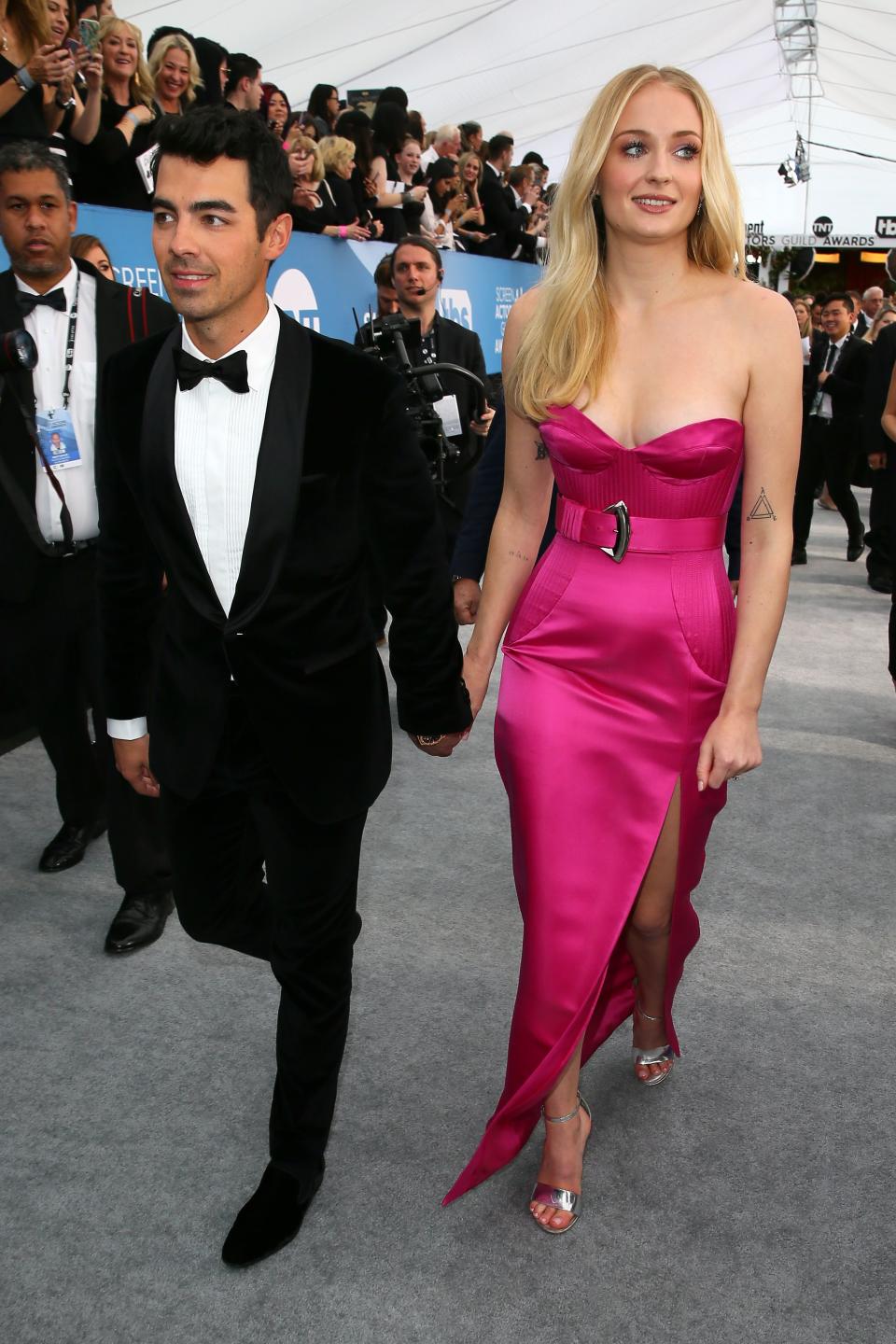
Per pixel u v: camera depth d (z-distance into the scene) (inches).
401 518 71.1
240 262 63.7
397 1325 73.0
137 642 78.8
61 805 135.9
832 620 258.5
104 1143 89.6
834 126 658.8
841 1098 95.0
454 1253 78.9
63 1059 99.8
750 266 733.9
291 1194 80.2
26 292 115.0
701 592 78.8
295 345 68.6
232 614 69.3
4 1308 74.4
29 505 117.7
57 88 170.9
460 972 113.8
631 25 403.5
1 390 115.2
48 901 127.5
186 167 62.3
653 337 77.1
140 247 174.7
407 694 76.2
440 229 306.7
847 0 435.2
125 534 74.6
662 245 76.5
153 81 202.7
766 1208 82.8
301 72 343.9
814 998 109.7
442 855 139.9
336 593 71.7
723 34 455.5
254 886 82.2
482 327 311.7
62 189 112.3
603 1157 87.7
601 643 79.4
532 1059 79.0
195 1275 77.1
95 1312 74.1
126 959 116.2
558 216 78.5
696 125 74.8
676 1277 76.7
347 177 246.8
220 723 72.3
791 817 151.6
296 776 72.5
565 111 473.7
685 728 79.8
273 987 111.7
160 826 118.0
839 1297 75.1
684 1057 100.4
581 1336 72.1
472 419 187.6
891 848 142.5
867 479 361.1
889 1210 82.7
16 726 139.0
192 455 68.2
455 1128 91.1
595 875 79.4
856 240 714.8
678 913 86.7
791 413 75.7
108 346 117.3
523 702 81.0
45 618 121.4
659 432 75.9
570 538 81.0
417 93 412.2
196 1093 95.7
